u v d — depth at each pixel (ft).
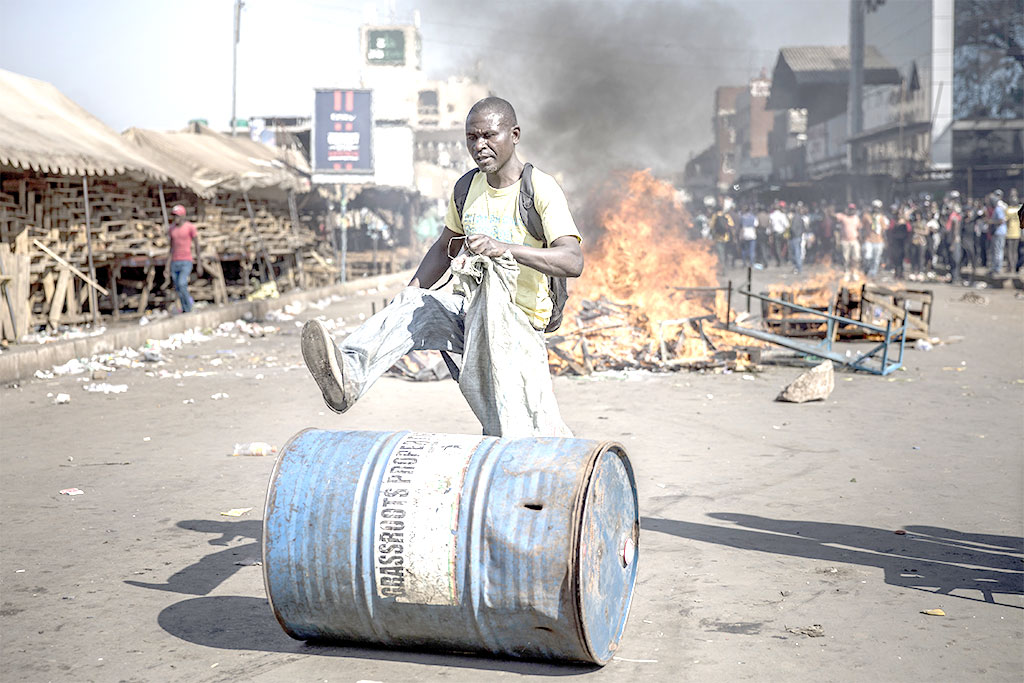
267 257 73.51
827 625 12.96
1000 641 12.39
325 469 11.42
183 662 11.96
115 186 56.44
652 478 21.30
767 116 278.26
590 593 11.09
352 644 12.31
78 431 27.02
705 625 13.00
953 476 21.31
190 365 41.04
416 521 10.96
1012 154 139.54
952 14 140.15
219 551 16.44
